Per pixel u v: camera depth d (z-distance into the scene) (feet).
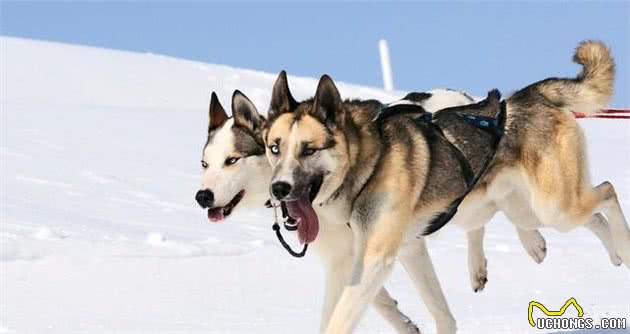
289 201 19.70
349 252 21.43
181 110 76.64
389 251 20.06
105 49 107.04
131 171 47.98
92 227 34.14
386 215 20.01
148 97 88.89
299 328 23.12
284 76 20.67
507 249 35.04
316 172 19.71
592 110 23.99
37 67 93.81
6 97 82.28
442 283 29.68
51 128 59.36
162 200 41.81
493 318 24.25
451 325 22.33
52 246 30.48
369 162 20.12
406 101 23.16
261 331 22.70
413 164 20.51
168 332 22.27
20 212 35.22
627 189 49.52
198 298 26.35
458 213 23.32
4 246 29.76
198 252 31.83
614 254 24.63
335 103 19.90
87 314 23.89
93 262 29.48
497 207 24.35
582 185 23.17
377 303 22.31
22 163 46.19
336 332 19.62
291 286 28.37
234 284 28.27
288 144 19.70
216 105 24.35
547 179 22.70
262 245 33.58
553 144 22.84
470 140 21.97
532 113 22.95
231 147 23.04
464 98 24.13
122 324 22.95
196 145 58.80
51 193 40.32
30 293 25.80
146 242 32.32
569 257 33.40
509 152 22.77
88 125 62.34
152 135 61.21
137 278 28.12
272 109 20.86
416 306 26.58
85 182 43.73
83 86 90.02
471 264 26.20
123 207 39.42
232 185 22.98
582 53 23.97
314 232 19.71
